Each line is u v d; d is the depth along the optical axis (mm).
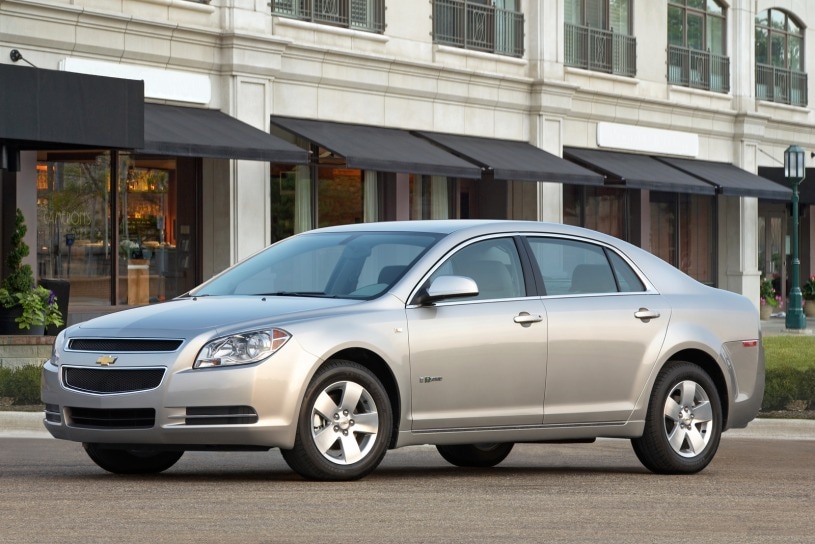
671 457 17750
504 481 16641
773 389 26766
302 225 44406
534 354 16781
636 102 58188
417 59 47656
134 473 16938
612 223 58469
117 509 13711
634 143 58406
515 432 16781
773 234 71750
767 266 71250
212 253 40875
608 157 56031
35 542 11922
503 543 12258
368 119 45844
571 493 15625
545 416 16906
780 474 18250
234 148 37094
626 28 58625
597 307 17422
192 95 39500
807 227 74188
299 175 44312
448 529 12898
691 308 18312
